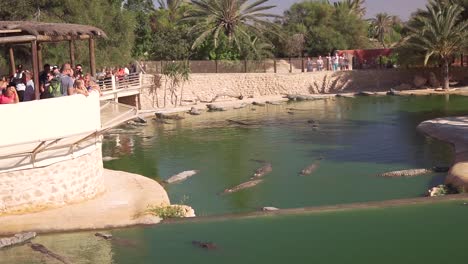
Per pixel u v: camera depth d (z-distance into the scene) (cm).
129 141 2955
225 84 4553
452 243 1188
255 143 2811
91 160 1580
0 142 1359
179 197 1867
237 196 1862
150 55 5178
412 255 1133
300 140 2858
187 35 5066
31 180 1435
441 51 4553
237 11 5138
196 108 4128
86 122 1523
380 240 1221
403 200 1521
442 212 1395
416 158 2347
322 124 3347
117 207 1505
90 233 1328
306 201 1783
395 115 3591
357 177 2066
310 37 6316
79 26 1589
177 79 4266
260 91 4688
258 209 1703
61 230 1339
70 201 1513
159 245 1238
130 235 1310
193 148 2723
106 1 3853
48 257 1184
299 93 4788
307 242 1226
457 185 1773
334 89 4909
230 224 1366
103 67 3697
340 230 1292
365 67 5225
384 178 2031
